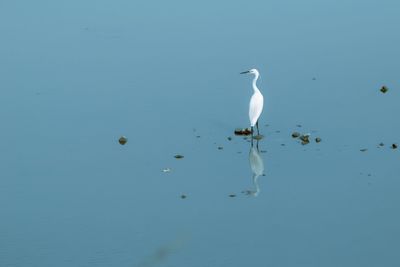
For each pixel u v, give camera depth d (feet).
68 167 75.05
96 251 58.95
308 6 120.37
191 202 66.90
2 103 91.15
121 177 72.43
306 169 72.02
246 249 58.54
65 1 130.52
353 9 117.80
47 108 89.40
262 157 75.05
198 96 90.48
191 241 60.08
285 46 104.17
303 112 84.48
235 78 94.94
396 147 75.36
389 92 88.33
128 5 125.90
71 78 97.86
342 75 93.91
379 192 67.05
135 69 99.66
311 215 63.67
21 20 121.08
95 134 82.23
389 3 119.65
